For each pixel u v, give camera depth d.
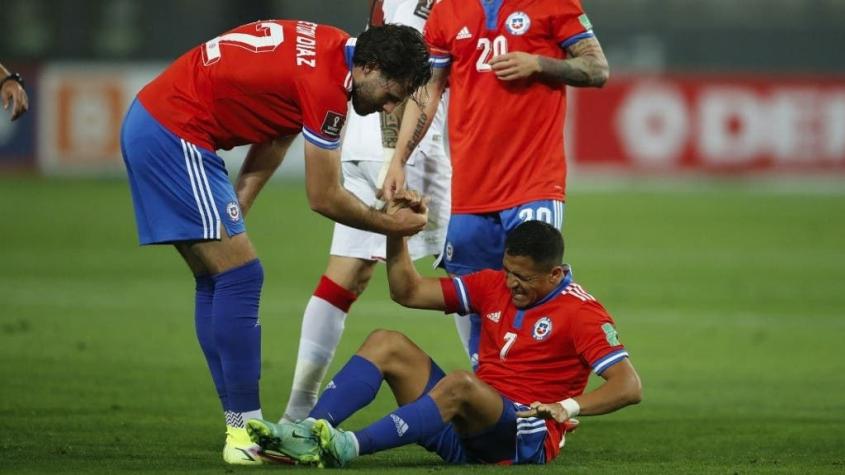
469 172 23.66
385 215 19.75
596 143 85.69
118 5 97.38
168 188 19.69
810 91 85.00
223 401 20.52
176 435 22.61
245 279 19.88
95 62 97.81
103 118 85.56
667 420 25.27
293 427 18.41
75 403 25.62
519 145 23.31
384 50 18.78
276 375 29.91
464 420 18.75
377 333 19.30
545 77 23.14
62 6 97.38
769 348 34.97
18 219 65.06
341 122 19.25
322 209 19.55
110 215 67.62
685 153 85.62
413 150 23.42
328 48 19.36
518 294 19.33
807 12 97.81
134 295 43.00
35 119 86.00
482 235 23.83
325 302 22.92
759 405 27.11
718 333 37.41
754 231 65.06
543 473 18.33
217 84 19.56
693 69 98.12
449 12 23.61
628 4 98.25
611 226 66.81
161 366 30.52
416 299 20.16
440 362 32.19
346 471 18.17
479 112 23.45
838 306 42.97
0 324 36.44
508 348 19.59
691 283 48.06
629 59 98.19
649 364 32.34
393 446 18.41
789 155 85.62
